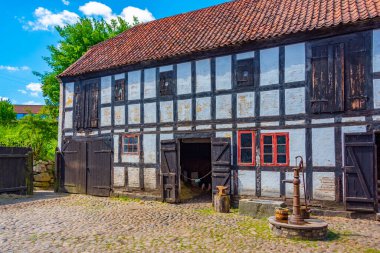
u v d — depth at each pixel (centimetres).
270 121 1030
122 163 1355
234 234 745
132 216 957
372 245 655
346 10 995
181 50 1191
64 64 2439
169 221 888
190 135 1177
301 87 984
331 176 930
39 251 627
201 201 1242
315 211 938
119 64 1334
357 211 892
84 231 779
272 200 991
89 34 2486
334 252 612
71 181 1512
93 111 1457
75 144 1512
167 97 1246
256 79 1059
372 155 880
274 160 1017
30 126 1905
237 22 1241
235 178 1083
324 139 944
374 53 889
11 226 831
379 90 878
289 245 657
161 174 1220
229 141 1098
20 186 1420
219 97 1127
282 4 1238
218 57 1137
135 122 1327
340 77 926
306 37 977
